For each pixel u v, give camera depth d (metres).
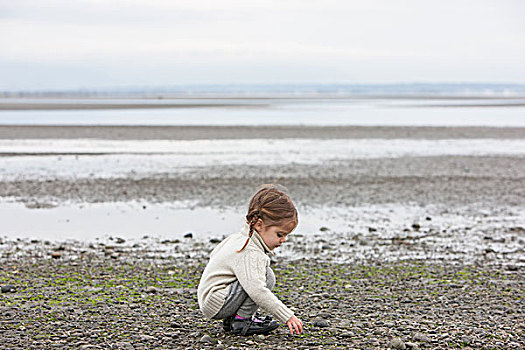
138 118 47.50
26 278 7.32
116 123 41.03
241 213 12.45
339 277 7.59
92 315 5.79
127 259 8.59
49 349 4.84
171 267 8.09
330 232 10.72
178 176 17.55
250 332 5.23
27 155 22.58
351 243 9.84
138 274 7.65
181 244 9.72
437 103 88.81
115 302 6.26
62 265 8.12
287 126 38.31
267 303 4.88
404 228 11.09
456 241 10.05
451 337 5.30
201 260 8.57
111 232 10.62
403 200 14.05
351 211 12.75
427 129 36.22
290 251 9.23
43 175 17.56
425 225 11.41
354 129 36.00
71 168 19.11
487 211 12.83
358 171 18.77
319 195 14.63
